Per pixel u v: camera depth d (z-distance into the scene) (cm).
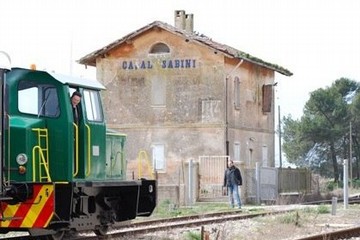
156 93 5084
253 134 5397
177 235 2138
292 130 10425
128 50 5134
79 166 1869
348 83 10325
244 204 4166
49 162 1820
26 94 1806
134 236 2080
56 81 1827
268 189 4422
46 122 1823
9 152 1723
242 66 5234
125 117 5119
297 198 4384
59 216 1770
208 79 5003
